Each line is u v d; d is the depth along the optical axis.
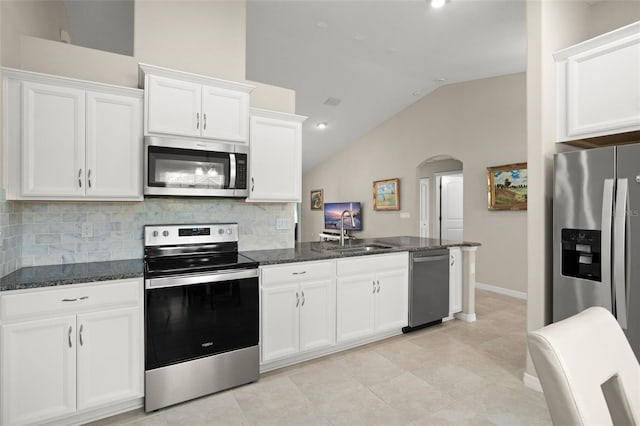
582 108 2.16
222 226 2.82
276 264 2.48
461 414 2.03
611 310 1.93
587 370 0.81
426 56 4.21
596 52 2.09
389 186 6.66
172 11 2.68
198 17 2.78
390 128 6.66
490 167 4.84
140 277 2.01
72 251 2.34
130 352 1.99
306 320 2.63
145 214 2.58
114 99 2.21
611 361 0.88
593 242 2.01
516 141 4.61
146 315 2.01
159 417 1.99
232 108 2.56
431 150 5.81
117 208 2.49
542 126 2.27
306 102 5.77
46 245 2.27
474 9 3.08
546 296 2.30
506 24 3.32
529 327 2.36
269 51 4.23
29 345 1.75
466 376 2.47
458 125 5.36
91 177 2.15
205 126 2.46
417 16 3.27
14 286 1.71
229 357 2.27
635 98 1.91
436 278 3.38
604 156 1.97
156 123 2.29
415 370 2.56
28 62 2.23
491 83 4.91
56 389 1.81
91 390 1.89
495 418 1.99
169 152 2.34
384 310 3.05
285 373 2.52
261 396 2.22
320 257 2.68
